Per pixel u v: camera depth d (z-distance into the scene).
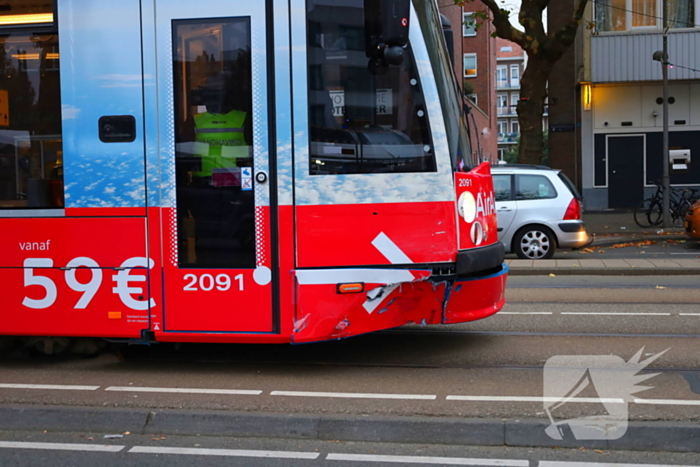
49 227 5.74
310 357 6.36
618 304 8.77
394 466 4.07
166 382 5.60
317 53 5.47
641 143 24.09
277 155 5.48
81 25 5.66
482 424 4.38
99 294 5.70
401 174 5.54
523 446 4.32
